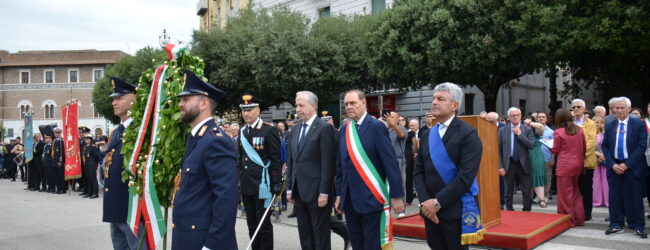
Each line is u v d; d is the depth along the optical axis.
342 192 4.68
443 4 14.45
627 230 6.88
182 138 4.12
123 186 4.53
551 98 18.16
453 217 3.69
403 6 14.91
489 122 6.63
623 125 6.54
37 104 54.78
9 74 55.34
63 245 7.05
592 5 12.54
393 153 4.48
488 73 14.64
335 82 20.20
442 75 14.98
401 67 15.41
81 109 54.12
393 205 4.39
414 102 21.58
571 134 7.25
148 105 4.21
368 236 4.48
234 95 21.88
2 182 21.52
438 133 3.87
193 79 3.44
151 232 4.02
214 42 21.08
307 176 5.03
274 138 5.88
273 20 21.55
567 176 7.27
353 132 4.59
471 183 3.63
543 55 13.07
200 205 3.20
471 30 13.92
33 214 10.20
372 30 16.36
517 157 8.33
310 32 20.42
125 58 34.44
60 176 14.95
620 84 16.48
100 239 7.42
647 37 11.91
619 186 6.61
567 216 7.18
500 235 5.90
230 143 3.34
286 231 7.57
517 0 13.53
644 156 6.34
